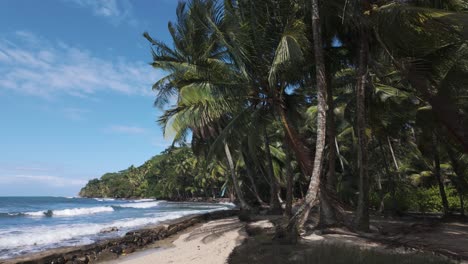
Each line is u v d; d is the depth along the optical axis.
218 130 23.81
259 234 12.53
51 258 11.05
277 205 23.23
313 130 26.75
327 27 12.98
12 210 44.09
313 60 13.55
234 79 14.01
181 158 88.19
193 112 17.75
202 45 15.51
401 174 24.12
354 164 25.20
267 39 12.48
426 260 6.56
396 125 19.31
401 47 10.48
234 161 35.03
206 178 73.75
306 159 12.41
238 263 7.91
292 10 12.10
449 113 9.98
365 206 11.55
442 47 10.22
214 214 26.12
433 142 16.44
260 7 12.18
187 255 10.89
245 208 26.11
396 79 18.48
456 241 9.54
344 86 21.80
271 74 11.25
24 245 14.05
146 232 16.47
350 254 6.93
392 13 9.50
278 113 14.38
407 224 14.12
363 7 10.53
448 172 22.59
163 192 98.25
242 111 15.04
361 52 11.95
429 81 10.79
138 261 10.67
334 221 11.93
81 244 14.17
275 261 7.33
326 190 12.18
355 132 18.91
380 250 7.88
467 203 19.94
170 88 20.56
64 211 35.38
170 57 17.89
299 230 9.80
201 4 13.33
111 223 22.80
